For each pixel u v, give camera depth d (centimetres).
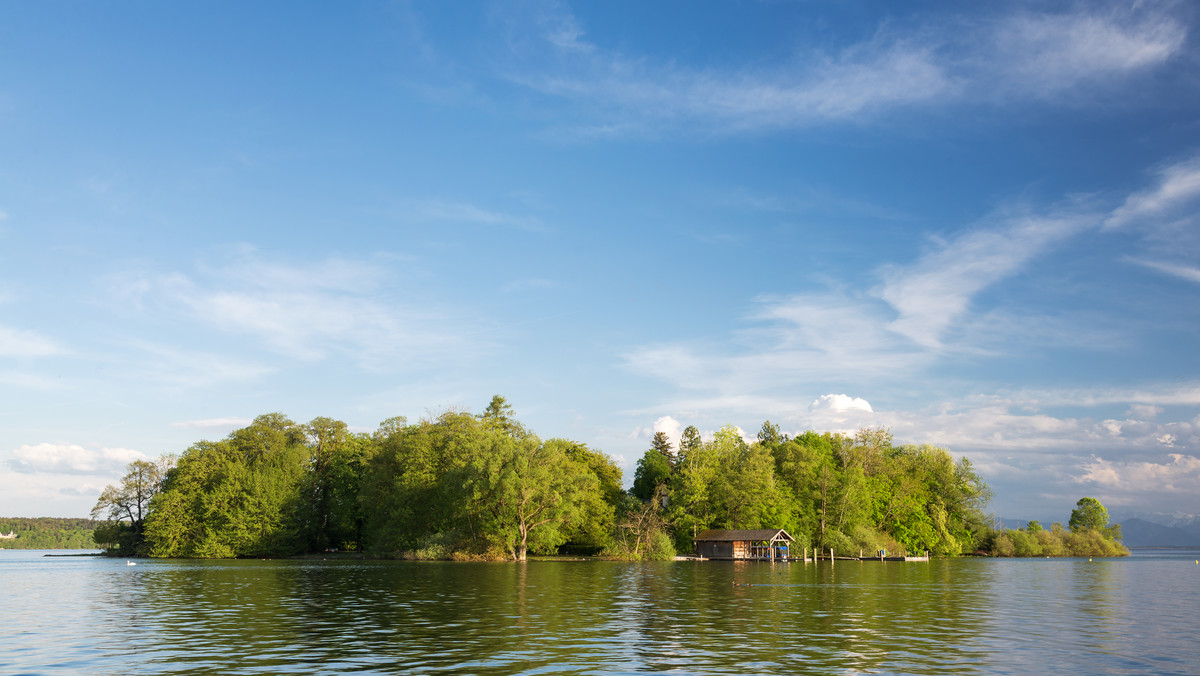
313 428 13300
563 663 2597
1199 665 2644
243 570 8450
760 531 12375
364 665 2556
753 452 13488
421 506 11212
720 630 3456
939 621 3894
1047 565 12312
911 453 15862
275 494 11975
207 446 12925
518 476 10319
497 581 6569
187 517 12219
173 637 3212
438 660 2647
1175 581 7962
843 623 3762
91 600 4988
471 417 12188
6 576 7944
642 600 4884
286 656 2728
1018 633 3447
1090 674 2461
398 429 12362
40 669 2506
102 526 14350
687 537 12900
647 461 15800
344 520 12506
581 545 12750
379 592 5431
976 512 15600
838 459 15200
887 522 14512
